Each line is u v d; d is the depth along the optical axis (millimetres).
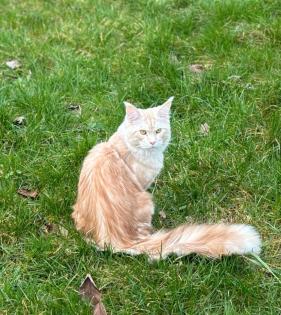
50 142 5793
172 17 7523
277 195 5066
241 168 5328
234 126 5754
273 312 4121
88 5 8062
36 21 7711
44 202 5016
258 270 4469
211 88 6203
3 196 5051
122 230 4527
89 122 6008
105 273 4457
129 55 6898
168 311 4141
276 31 7027
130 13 7879
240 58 6672
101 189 4559
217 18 7305
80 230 4703
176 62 6695
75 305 4105
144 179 4883
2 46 7156
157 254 4418
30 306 4160
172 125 5910
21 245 4719
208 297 4223
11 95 6230
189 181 5250
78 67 6699
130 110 4762
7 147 5719
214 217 5008
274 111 5953
